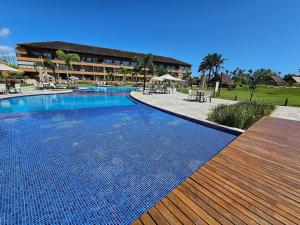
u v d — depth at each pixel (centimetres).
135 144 552
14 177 356
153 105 1191
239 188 253
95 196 307
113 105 1327
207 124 752
